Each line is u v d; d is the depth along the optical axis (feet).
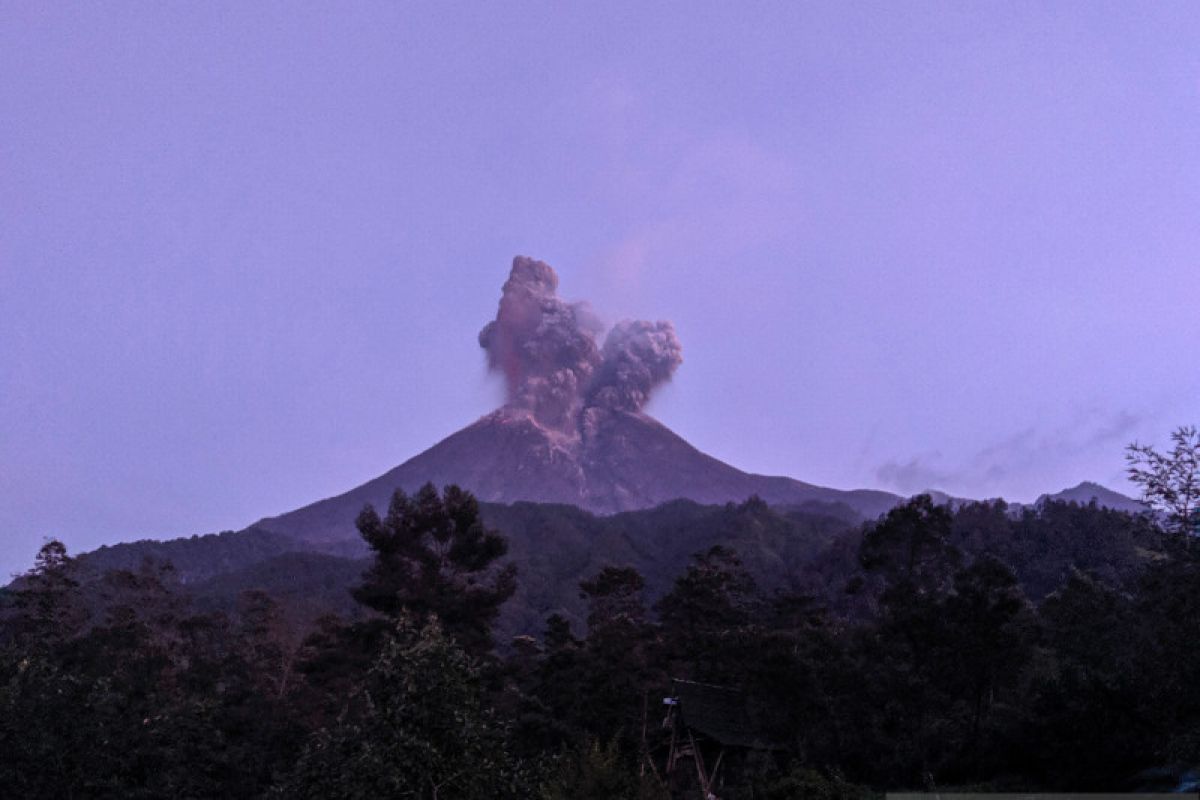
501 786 71.67
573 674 188.85
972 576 130.82
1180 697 93.04
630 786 81.66
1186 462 93.09
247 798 151.74
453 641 72.90
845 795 99.96
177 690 194.70
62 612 220.84
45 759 116.47
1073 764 99.76
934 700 125.80
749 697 144.56
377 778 63.82
